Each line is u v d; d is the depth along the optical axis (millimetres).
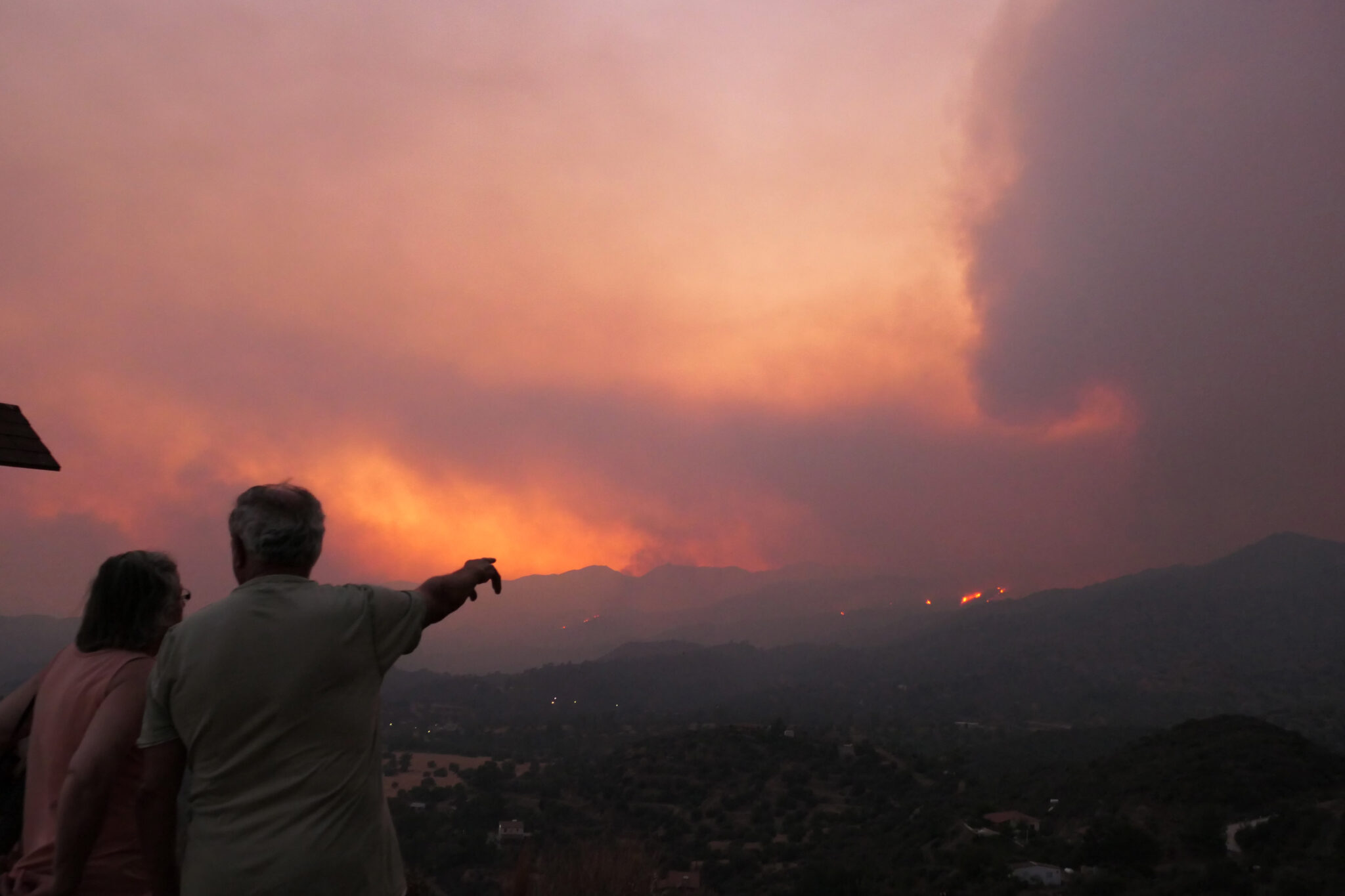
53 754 3059
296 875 2465
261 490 2986
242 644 2615
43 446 7121
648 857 8836
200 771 2582
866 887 35125
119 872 2957
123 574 3305
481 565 3473
